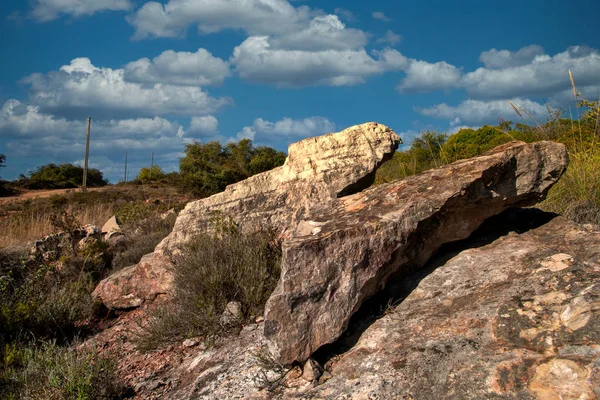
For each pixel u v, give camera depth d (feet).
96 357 17.53
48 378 15.05
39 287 25.88
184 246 22.08
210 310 16.83
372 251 12.29
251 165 112.88
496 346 9.98
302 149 20.94
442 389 9.45
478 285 12.28
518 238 14.07
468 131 38.01
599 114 22.66
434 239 13.76
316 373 11.32
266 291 17.43
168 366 15.98
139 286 23.54
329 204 15.55
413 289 13.10
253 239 20.03
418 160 30.37
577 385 8.33
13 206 89.71
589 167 20.42
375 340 11.68
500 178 13.89
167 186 127.44
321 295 11.73
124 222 44.70
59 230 35.99
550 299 10.72
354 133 19.86
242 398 11.72
